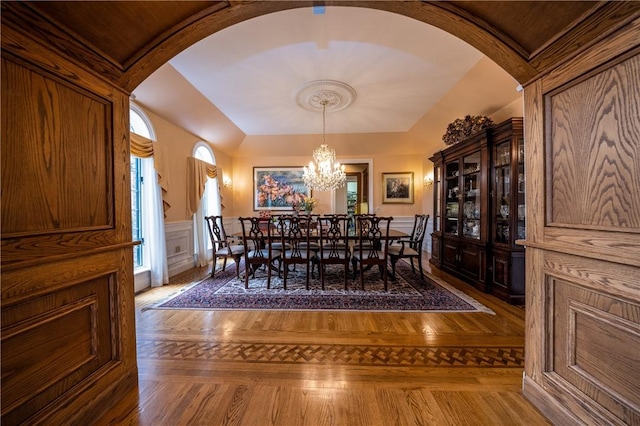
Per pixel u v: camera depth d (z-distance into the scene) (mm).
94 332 1290
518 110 3318
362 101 4250
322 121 5203
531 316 1418
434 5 1290
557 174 1253
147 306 2801
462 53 2891
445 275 4008
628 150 952
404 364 1785
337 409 1381
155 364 1781
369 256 3350
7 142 944
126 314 1469
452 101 4039
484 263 3221
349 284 3545
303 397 1469
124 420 1297
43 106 1057
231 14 1341
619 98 976
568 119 1190
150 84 3209
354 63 3104
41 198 1049
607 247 1019
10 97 951
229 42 2668
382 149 6328
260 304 2848
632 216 942
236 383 1584
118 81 1401
